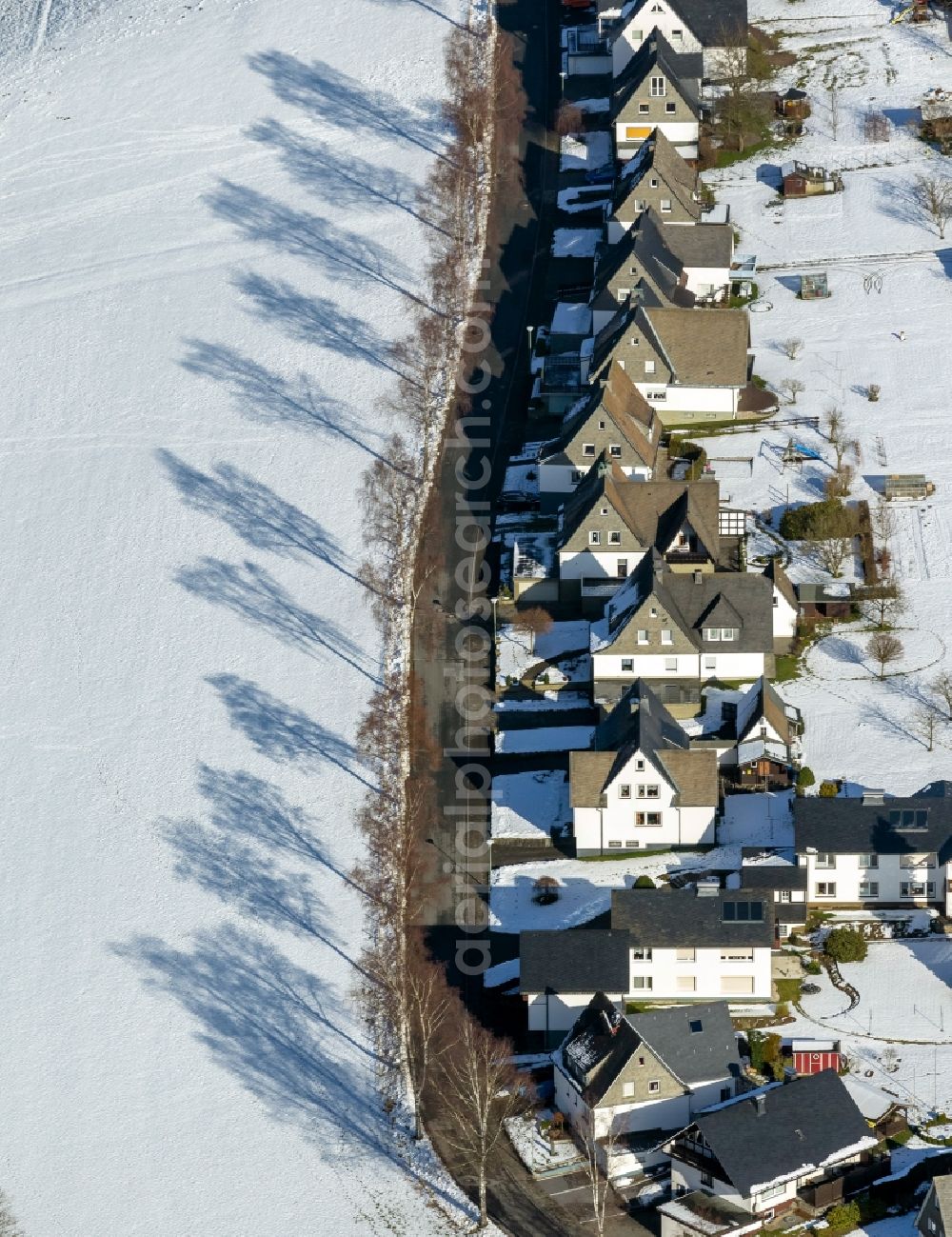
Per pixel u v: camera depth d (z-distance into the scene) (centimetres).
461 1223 13725
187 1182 14350
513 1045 15062
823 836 15762
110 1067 15388
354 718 18400
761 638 17938
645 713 16688
